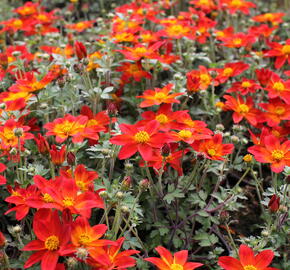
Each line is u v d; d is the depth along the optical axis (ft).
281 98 2.19
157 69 2.38
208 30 2.78
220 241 2.05
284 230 1.88
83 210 1.62
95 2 3.42
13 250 1.91
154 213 1.98
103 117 2.07
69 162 1.78
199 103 2.43
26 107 2.10
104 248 1.65
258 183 1.99
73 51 2.58
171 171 2.12
